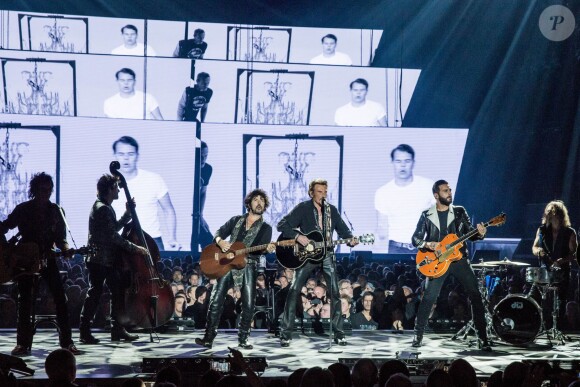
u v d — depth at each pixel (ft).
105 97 49.29
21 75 48.39
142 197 49.70
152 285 26.40
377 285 35.99
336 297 26.05
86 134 49.14
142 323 26.20
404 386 12.68
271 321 29.53
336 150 51.34
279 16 50.42
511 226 54.13
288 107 50.88
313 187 26.09
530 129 53.06
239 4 50.01
